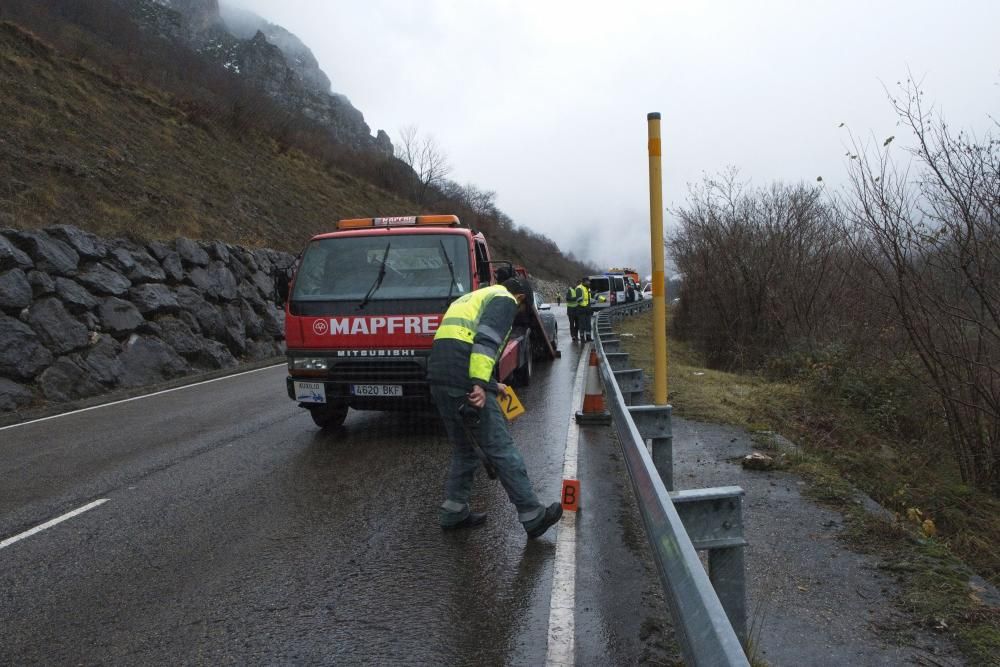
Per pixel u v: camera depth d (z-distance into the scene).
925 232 6.95
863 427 8.93
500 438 4.76
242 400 11.12
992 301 6.52
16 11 29.58
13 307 11.56
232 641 3.53
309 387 7.68
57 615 3.87
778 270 14.02
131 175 20.73
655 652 3.30
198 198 22.78
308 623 3.70
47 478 6.71
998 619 3.38
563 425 8.47
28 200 15.09
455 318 4.86
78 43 29.84
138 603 3.98
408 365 7.40
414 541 4.83
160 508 5.68
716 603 1.93
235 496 5.95
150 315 14.53
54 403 11.33
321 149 43.69
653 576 4.17
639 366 13.12
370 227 8.34
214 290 17.05
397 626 3.64
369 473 6.55
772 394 10.24
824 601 3.65
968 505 6.39
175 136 27.47
